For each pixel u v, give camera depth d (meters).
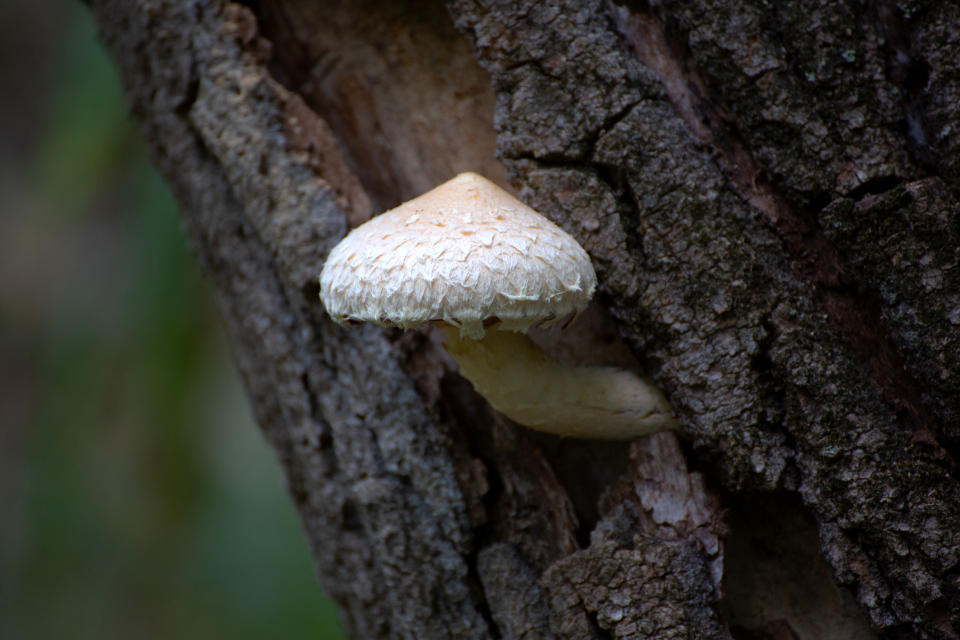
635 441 0.51
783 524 0.51
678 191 0.50
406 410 0.52
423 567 0.53
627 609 0.50
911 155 0.49
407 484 0.53
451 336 0.50
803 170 0.49
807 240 0.50
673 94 0.50
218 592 0.82
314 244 0.53
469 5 0.51
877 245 0.49
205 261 0.56
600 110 0.50
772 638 0.51
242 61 0.54
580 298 0.48
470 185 0.49
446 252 0.47
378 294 0.48
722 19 0.49
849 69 0.49
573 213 0.50
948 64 0.48
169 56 0.54
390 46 0.54
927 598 0.48
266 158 0.53
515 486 0.52
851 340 0.49
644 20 0.51
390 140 0.55
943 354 0.48
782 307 0.49
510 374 0.50
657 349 0.50
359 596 0.54
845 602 0.51
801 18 0.49
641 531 0.50
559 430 0.51
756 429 0.49
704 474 0.50
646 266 0.50
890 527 0.49
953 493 0.49
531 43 0.50
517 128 0.51
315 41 0.55
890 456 0.49
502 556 0.52
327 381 0.54
